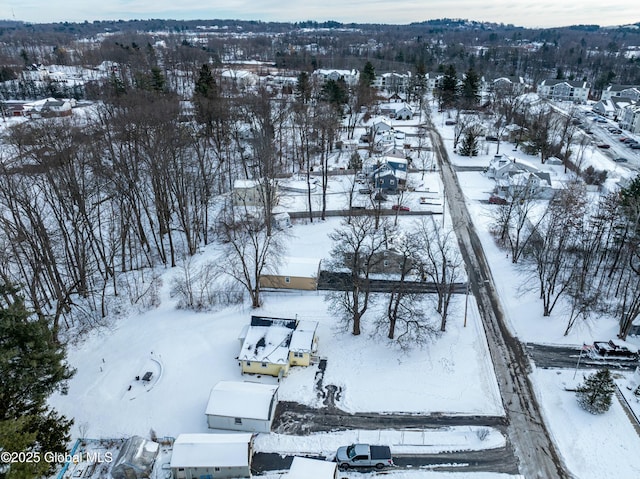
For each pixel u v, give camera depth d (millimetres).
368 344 43312
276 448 33562
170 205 68375
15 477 21812
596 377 35844
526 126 108000
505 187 78000
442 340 44000
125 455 31312
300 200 75188
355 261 42375
